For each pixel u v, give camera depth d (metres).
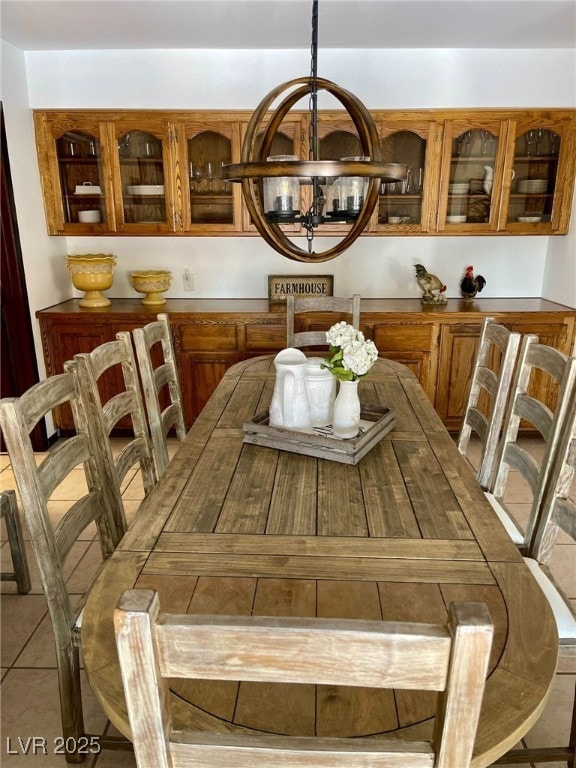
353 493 1.46
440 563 1.16
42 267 3.47
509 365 1.99
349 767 0.64
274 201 1.33
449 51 3.24
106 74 3.28
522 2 2.53
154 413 2.15
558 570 2.30
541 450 3.53
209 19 2.73
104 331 3.43
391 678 0.57
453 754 0.61
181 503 1.40
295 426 1.74
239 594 1.06
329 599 1.05
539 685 0.86
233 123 3.33
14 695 1.75
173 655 0.58
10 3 2.52
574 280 3.44
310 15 2.67
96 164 3.43
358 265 3.86
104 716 1.67
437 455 1.68
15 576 2.20
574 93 3.29
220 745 0.63
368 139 1.31
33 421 1.29
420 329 3.41
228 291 3.90
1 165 3.00
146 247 3.83
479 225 3.47
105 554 1.64
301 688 0.86
